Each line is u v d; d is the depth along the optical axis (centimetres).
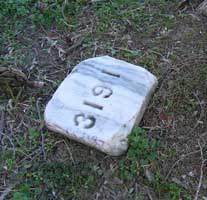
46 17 127
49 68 116
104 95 103
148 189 96
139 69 107
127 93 103
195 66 112
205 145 101
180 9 126
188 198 95
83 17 127
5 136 106
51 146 103
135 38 120
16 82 111
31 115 108
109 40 121
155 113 105
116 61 109
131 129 99
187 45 117
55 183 98
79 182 98
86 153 101
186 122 104
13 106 110
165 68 112
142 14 125
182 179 97
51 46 121
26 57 119
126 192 96
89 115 101
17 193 96
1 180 99
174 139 102
